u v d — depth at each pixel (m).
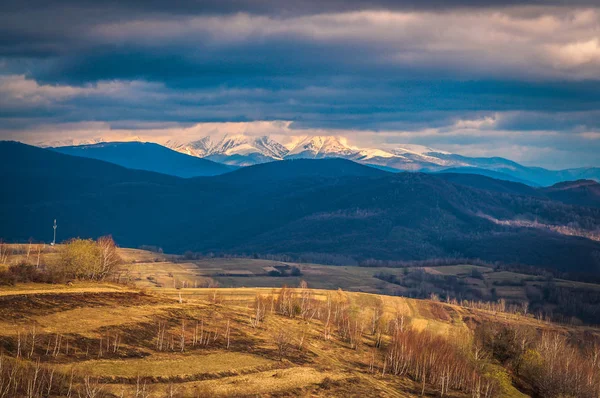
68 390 122.44
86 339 156.12
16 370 122.31
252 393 145.88
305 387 158.38
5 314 159.38
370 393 166.25
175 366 154.12
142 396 126.44
